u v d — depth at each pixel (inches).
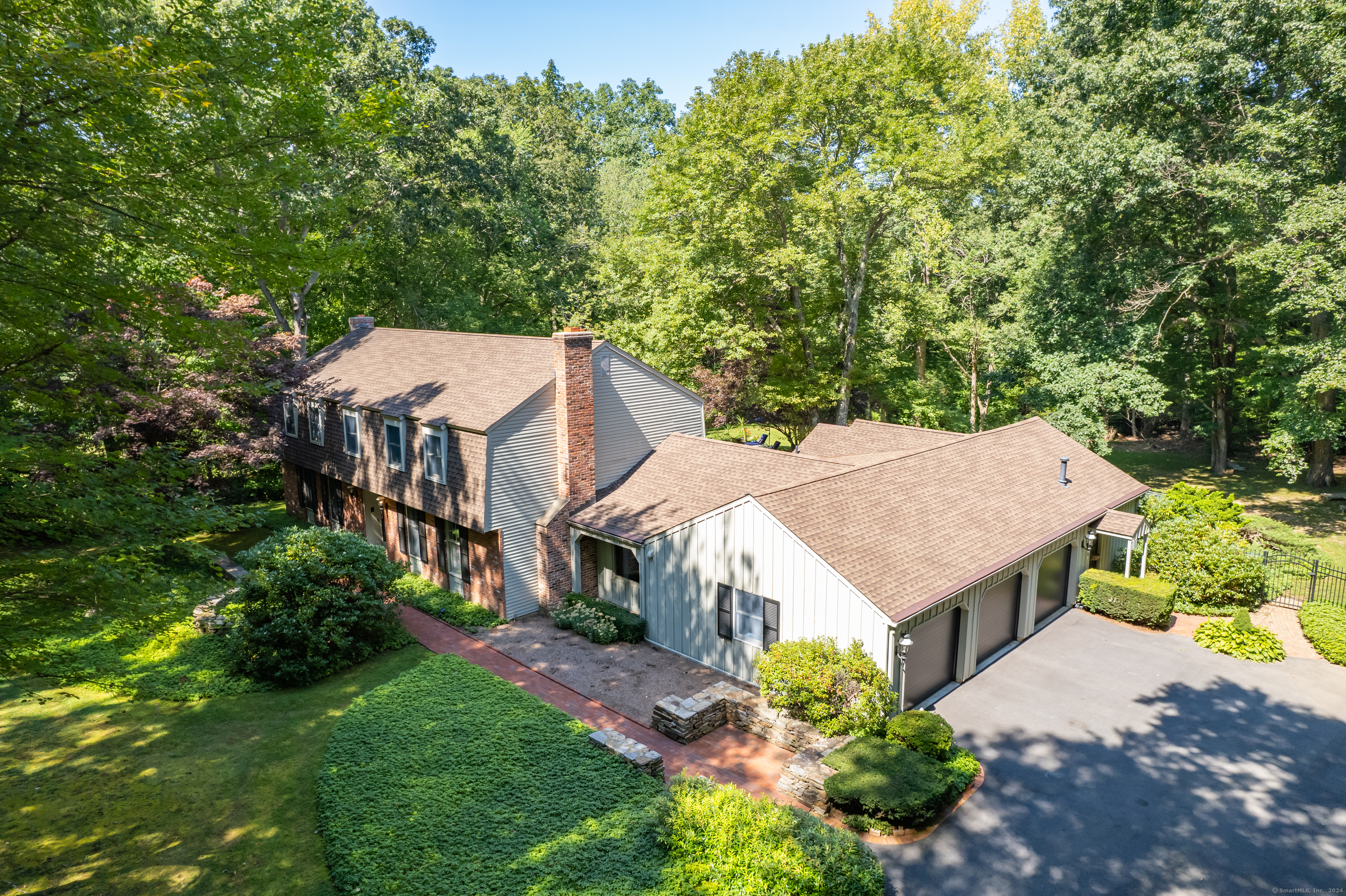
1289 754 518.3
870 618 535.8
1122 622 763.4
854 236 1278.3
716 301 1321.4
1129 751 526.3
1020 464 868.6
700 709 555.5
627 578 770.2
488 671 629.9
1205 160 1088.2
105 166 356.5
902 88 1280.8
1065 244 1264.8
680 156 1331.2
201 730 541.6
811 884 352.5
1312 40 905.5
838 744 496.4
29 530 379.6
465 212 1692.9
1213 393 1505.9
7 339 370.3
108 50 339.3
